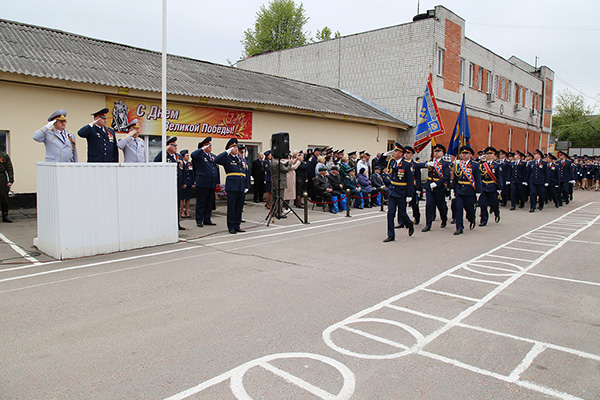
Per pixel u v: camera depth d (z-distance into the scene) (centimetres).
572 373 347
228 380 331
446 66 2427
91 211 724
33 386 321
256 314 469
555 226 1132
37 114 1091
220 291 548
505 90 3231
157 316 461
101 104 1187
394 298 529
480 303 515
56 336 409
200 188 1028
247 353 377
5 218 982
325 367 353
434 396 311
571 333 428
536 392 318
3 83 1036
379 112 2300
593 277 633
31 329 425
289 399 305
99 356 370
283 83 2091
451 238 940
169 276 613
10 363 357
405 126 2314
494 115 3075
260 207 1424
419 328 436
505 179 1606
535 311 489
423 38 2303
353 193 1426
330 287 569
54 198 694
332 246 835
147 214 802
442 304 510
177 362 360
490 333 426
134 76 1271
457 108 2553
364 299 523
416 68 2334
